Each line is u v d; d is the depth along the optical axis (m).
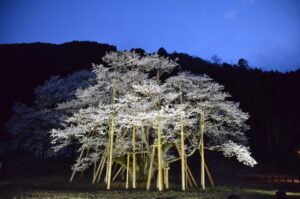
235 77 48.25
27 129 33.59
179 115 20.27
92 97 23.78
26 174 30.91
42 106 33.44
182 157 19.75
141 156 25.11
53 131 21.45
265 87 46.75
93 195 16.25
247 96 45.81
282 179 28.59
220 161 37.78
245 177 31.62
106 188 20.17
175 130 21.22
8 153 39.12
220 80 47.88
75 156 34.97
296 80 49.75
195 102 23.20
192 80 22.69
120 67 23.58
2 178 28.66
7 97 48.31
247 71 51.84
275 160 39.88
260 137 45.88
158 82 24.00
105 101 23.75
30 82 51.66
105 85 23.56
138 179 24.94
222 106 21.80
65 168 33.94
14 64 54.09
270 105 44.34
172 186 22.61
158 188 19.83
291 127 45.03
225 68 51.88
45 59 56.44
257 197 16.94
